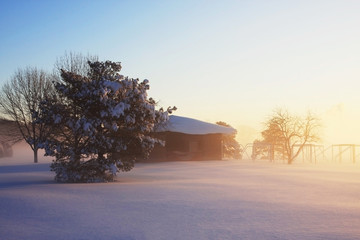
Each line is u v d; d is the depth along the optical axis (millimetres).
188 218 10586
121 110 21125
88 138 22141
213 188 18234
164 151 47812
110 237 8461
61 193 15523
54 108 21688
